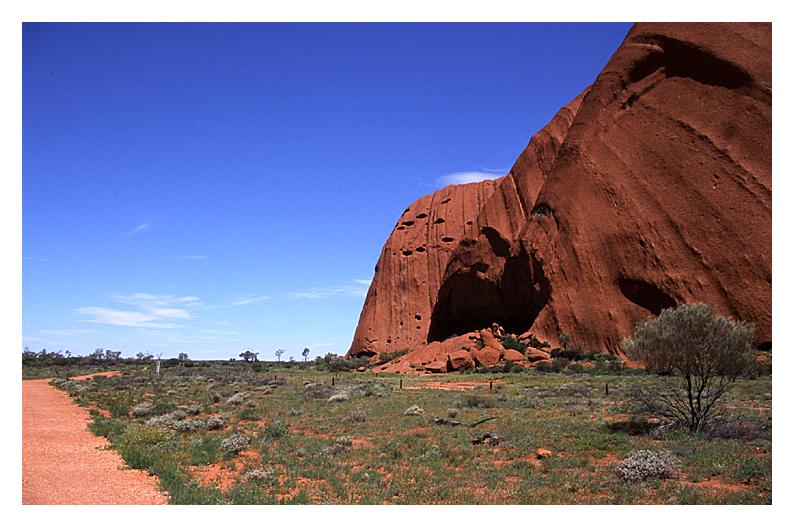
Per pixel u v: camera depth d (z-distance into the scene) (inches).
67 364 3324.3
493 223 3122.5
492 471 484.4
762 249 1961.1
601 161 2583.7
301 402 1075.3
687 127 2357.3
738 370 635.5
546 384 1429.6
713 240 2092.8
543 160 3176.7
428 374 2219.5
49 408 982.4
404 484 440.5
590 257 2402.8
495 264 2987.2
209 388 1424.7
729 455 502.0
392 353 3358.8
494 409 893.8
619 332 2186.3
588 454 542.3
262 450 580.4
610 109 2687.0
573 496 408.2
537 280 2554.1
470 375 1991.9
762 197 2041.1
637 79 2659.9
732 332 629.0
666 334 644.1
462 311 3149.6
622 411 807.7
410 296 4106.8
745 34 2326.5
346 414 861.2
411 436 649.0
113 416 877.2
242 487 426.3
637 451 499.2
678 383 960.9
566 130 3213.6
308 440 637.9
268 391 1310.3
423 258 4222.4
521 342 2402.8
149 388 1428.4
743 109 2220.7
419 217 4493.1
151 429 682.2
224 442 588.1
